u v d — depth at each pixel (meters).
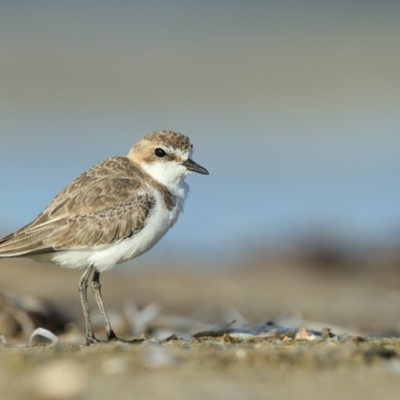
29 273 15.09
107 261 8.98
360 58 39.41
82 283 8.94
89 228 8.80
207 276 15.80
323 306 13.28
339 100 33.94
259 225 18.64
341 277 16.09
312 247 17.02
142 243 9.10
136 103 33.97
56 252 8.86
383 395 5.80
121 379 6.05
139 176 9.27
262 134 28.73
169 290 14.52
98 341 8.70
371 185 22.47
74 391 5.79
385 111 31.95
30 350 7.17
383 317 12.18
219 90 36.09
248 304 13.38
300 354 6.71
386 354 6.84
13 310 10.27
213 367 6.37
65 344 8.41
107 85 36.94
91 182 9.07
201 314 11.88
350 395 5.79
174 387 5.87
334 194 21.52
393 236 17.53
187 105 33.62
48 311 10.49
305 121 30.69
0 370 6.34
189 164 9.45
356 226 18.11
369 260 16.81
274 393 5.79
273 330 9.20
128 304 11.71
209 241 18.12
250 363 6.48
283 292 14.52
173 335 9.01
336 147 26.92
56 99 34.59
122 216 8.92
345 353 6.77
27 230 8.84
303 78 37.28
